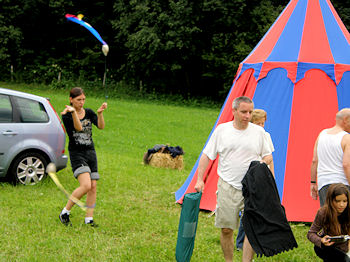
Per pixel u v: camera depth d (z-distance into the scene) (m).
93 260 4.55
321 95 6.45
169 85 30.72
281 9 28.91
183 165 10.37
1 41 28.55
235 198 4.28
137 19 28.03
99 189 7.52
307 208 6.25
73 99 5.41
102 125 5.54
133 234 5.41
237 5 26.20
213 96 31.03
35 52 32.00
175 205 6.93
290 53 6.66
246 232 3.96
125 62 32.22
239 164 4.29
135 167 9.66
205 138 16.03
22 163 7.23
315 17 7.00
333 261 3.89
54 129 7.52
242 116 4.22
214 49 29.11
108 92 28.62
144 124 17.73
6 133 7.00
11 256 4.55
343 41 6.83
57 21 31.17
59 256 4.60
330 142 4.65
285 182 6.34
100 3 30.98
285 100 6.50
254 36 28.33
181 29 26.20
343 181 4.56
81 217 5.94
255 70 6.75
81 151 5.48
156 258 4.70
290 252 5.08
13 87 27.61
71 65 31.06
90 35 32.06
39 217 5.80
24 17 30.72
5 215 5.84
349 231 3.94
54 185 7.48
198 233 5.61
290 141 6.40
